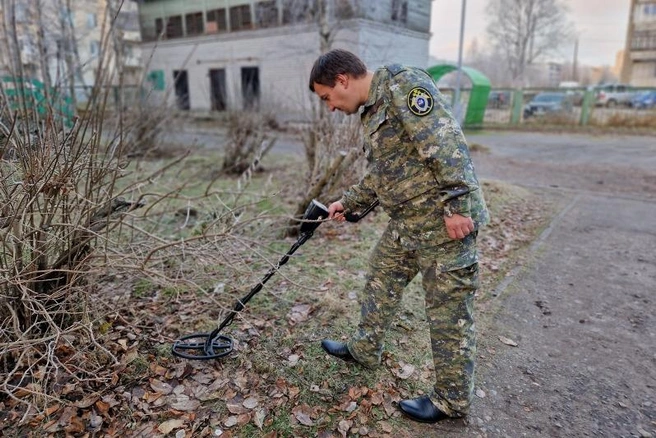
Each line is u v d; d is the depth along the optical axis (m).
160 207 4.76
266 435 1.90
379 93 1.69
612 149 10.84
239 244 3.06
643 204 5.58
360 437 1.91
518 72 40.38
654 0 38.09
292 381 2.22
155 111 7.63
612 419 2.02
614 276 3.50
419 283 3.27
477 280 1.78
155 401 2.06
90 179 2.26
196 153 9.20
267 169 7.83
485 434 1.93
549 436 1.92
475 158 9.60
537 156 9.88
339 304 2.94
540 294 3.21
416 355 2.44
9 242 2.09
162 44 17.98
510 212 5.12
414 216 1.76
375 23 12.34
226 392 2.14
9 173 2.07
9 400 2.04
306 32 14.00
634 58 40.06
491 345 2.57
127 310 2.75
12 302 2.18
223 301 2.92
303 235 2.25
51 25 8.95
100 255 2.24
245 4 15.40
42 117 2.81
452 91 16.22
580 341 2.63
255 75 15.78
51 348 1.98
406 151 1.70
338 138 4.82
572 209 5.38
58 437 1.86
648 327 2.78
